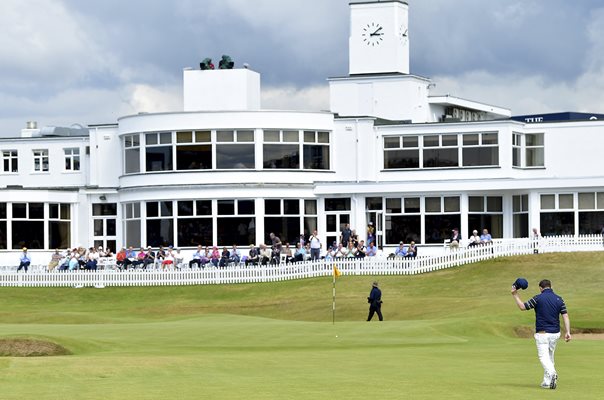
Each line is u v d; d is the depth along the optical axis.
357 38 105.81
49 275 83.44
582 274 71.44
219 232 87.50
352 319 63.41
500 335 48.31
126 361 35.38
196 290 79.31
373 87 104.38
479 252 77.88
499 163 89.50
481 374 32.66
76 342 42.56
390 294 72.44
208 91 95.69
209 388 29.53
